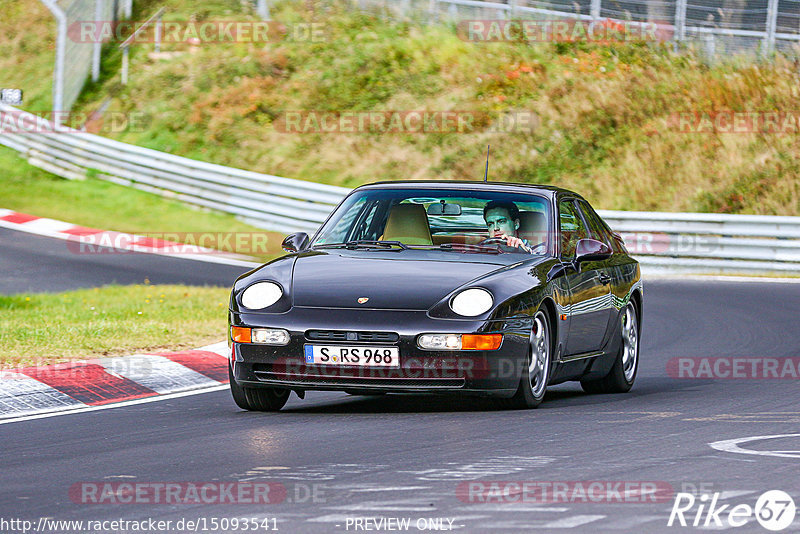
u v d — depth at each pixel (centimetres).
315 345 2600
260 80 10481
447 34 10931
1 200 8706
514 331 2639
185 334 4088
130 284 5906
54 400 2998
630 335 3384
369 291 2656
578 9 10969
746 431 2447
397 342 2569
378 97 10294
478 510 1709
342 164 9631
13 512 1762
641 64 10619
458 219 3081
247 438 2405
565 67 10531
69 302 4947
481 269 2762
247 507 1756
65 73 10006
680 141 9950
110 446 2359
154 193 8919
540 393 2811
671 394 3189
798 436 2381
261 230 8331
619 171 9669
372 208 3094
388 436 2392
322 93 10350
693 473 1983
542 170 9631
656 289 6444
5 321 4259
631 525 1619
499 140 9825
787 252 7394
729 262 7469
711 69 10675
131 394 3145
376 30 11012
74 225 8006
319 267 2778
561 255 3005
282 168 9581
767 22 10888
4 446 2394
